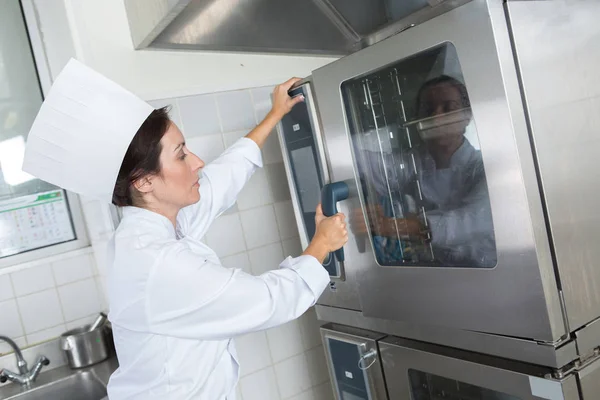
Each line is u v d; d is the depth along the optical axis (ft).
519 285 2.59
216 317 2.78
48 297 6.31
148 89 4.99
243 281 2.80
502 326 2.72
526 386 2.67
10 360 5.93
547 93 2.57
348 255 3.74
